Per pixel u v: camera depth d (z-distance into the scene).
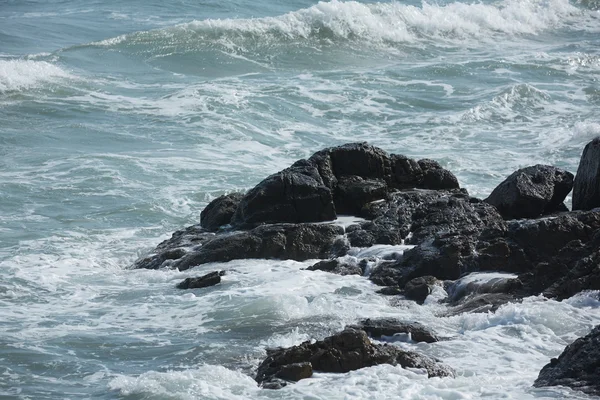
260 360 41.41
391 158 64.94
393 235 57.78
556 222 52.78
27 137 91.50
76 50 123.38
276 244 57.81
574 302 46.00
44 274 57.53
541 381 36.06
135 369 41.09
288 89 107.81
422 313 47.22
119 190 77.31
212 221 64.06
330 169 63.31
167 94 105.81
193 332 45.62
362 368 38.12
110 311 49.97
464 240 52.91
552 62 122.69
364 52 130.62
